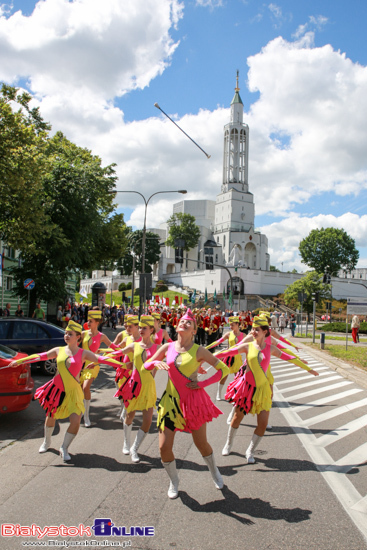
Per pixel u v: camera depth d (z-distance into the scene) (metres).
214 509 4.07
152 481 4.73
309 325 51.84
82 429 6.87
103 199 26.59
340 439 6.40
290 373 13.72
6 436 6.50
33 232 16.97
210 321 18.27
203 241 100.94
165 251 107.25
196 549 3.39
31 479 4.79
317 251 92.06
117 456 5.57
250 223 101.12
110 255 29.00
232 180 101.75
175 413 4.24
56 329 11.98
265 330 5.57
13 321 11.68
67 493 4.41
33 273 20.64
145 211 27.91
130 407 5.54
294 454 5.71
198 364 4.30
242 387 5.50
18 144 15.61
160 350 4.58
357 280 84.19
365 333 38.12
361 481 4.80
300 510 4.07
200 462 5.38
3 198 15.79
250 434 6.66
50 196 20.55
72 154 23.41
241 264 76.56
